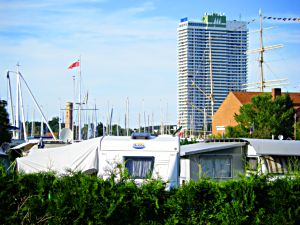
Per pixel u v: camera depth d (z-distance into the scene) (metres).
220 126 86.56
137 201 11.45
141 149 17.78
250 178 12.05
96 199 11.31
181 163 22.08
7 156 22.52
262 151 20.28
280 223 11.68
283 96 58.28
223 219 11.66
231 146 21.39
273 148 20.48
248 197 11.73
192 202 11.71
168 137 18.38
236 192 11.76
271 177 12.55
